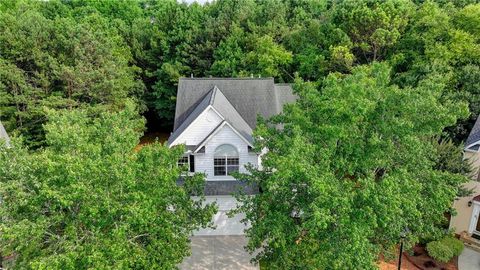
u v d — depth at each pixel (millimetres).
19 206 13484
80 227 14047
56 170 13508
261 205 15703
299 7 52531
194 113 27453
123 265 13141
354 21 38656
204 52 44688
